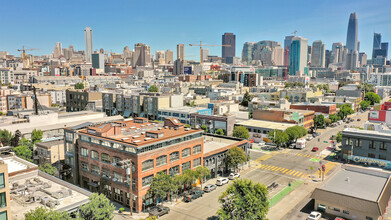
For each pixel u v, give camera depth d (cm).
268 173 10250
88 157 8538
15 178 6750
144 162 7362
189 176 7925
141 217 7088
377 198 6819
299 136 13700
